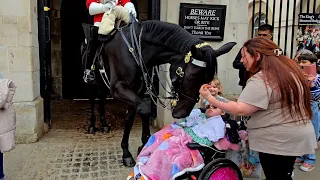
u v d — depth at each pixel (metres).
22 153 3.95
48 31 4.85
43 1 4.69
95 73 3.68
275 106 2.08
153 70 3.28
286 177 2.23
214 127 2.45
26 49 4.29
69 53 7.93
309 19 4.92
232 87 4.97
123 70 3.03
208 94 2.17
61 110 6.60
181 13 4.58
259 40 2.19
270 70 2.06
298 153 2.09
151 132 4.86
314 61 3.30
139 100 3.01
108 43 3.24
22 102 4.35
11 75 4.27
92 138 4.67
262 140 2.14
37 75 4.68
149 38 2.91
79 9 7.82
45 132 4.89
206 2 4.70
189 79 2.44
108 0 3.23
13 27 4.21
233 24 4.86
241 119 2.84
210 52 2.33
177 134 2.52
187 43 2.61
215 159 2.37
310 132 2.12
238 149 2.55
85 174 3.36
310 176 3.39
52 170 3.45
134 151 4.07
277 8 9.05
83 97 8.09
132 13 3.27
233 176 2.43
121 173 3.40
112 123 5.61
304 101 2.10
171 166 2.30
